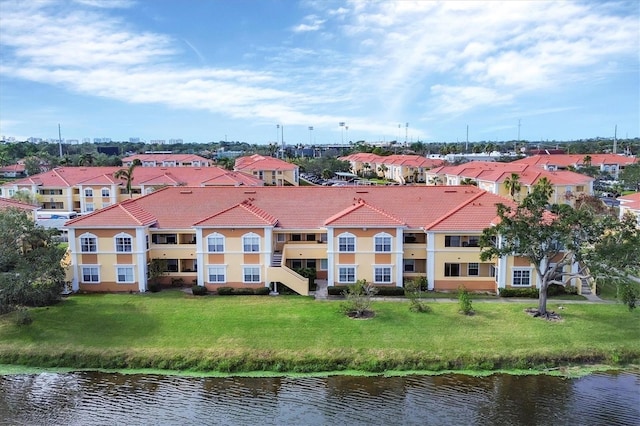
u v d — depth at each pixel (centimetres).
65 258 4906
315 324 4059
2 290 3981
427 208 5322
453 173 12612
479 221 4925
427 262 4928
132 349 3694
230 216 4959
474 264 4931
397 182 15500
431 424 2920
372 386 3312
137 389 3309
